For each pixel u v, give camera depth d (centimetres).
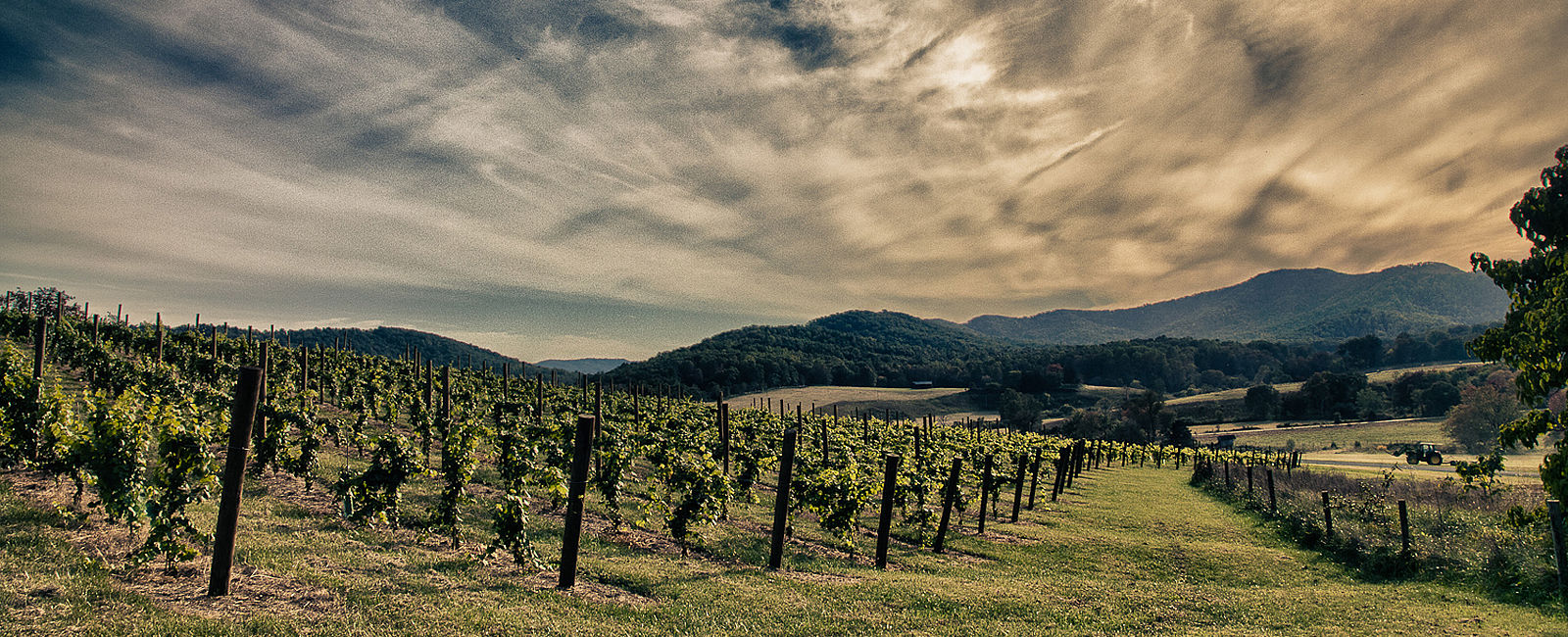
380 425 3128
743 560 1603
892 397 16900
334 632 787
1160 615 1280
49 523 1027
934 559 1916
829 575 1492
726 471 2670
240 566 982
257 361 3925
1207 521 2927
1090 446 6184
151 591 838
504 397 4447
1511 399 6806
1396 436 8862
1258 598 1485
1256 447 9150
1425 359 17838
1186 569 1947
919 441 4238
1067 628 1148
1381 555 1988
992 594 1349
